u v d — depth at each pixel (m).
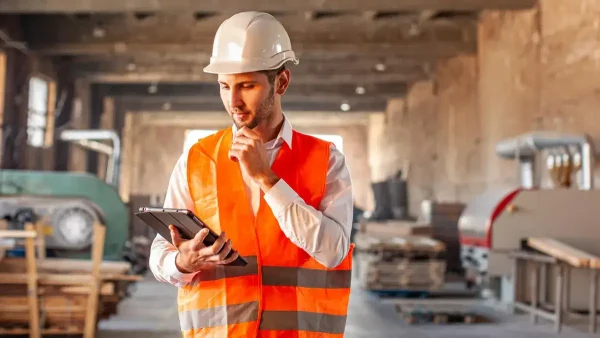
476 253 9.95
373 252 10.95
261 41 2.16
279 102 2.30
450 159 17.80
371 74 21.22
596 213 9.20
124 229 8.93
